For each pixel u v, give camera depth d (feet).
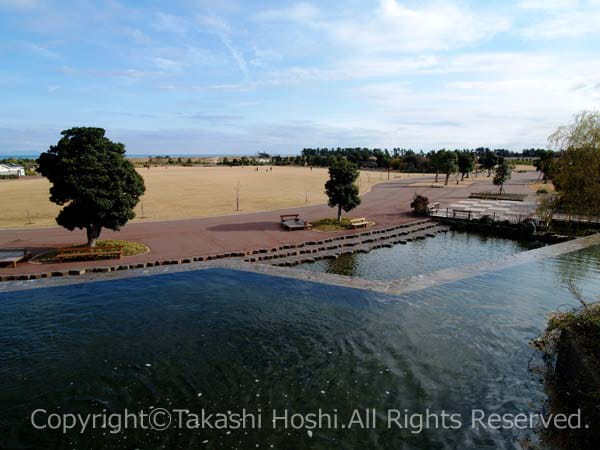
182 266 55.16
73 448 21.49
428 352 31.04
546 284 45.80
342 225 94.48
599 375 22.68
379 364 29.43
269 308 40.34
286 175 274.36
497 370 28.43
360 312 38.83
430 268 66.69
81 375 28.50
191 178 234.79
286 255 70.54
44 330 35.70
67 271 55.16
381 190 190.19
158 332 35.24
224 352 31.60
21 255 60.80
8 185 179.01
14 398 25.85
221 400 25.54
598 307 31.71
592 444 20.63
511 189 191.83
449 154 220.43
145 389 26.84
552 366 28.78
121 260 62.08
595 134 66.44
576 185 68.13
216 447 21.48
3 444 21.77
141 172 286.25
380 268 66.54
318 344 32.68
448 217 108.47
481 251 80.07
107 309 40.52
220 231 87.45
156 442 21.93
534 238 89.92
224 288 46.52
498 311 38.42
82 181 59.47
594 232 84.33
